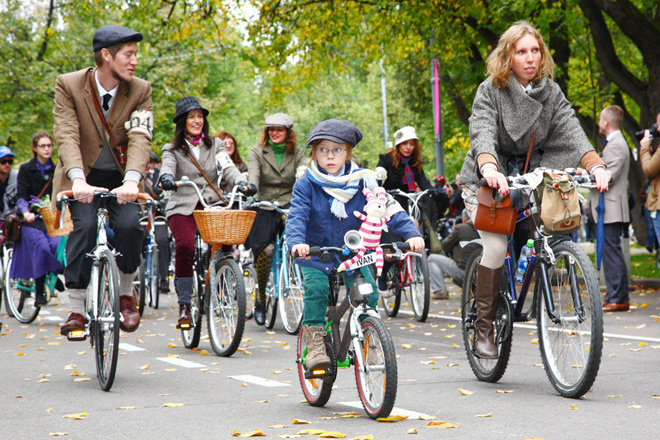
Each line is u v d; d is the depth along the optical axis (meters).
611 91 29.42
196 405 7.97
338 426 6.89
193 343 12.29
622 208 15.76
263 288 14.85
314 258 7.53
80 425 7.12
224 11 30.88
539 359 10.61
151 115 9.46
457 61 33.34
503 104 8.42
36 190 16.44
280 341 13.05
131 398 8.43
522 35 8.29
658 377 8.99
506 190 7.63
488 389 8.47
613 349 11.27
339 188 7.53
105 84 9.37
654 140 15.23
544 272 8.02
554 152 8.46
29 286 16.80
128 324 9.18
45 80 50.44
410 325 14.75
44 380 9.68
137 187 8.97
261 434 6.58
